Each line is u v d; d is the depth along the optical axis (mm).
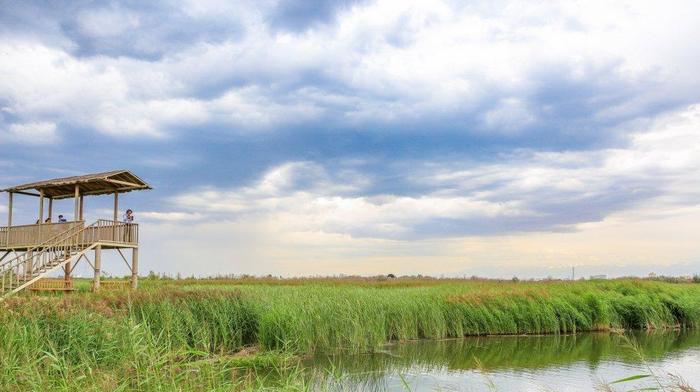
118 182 30562
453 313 24875
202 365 10570
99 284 29875
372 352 19516
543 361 18328
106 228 30516
